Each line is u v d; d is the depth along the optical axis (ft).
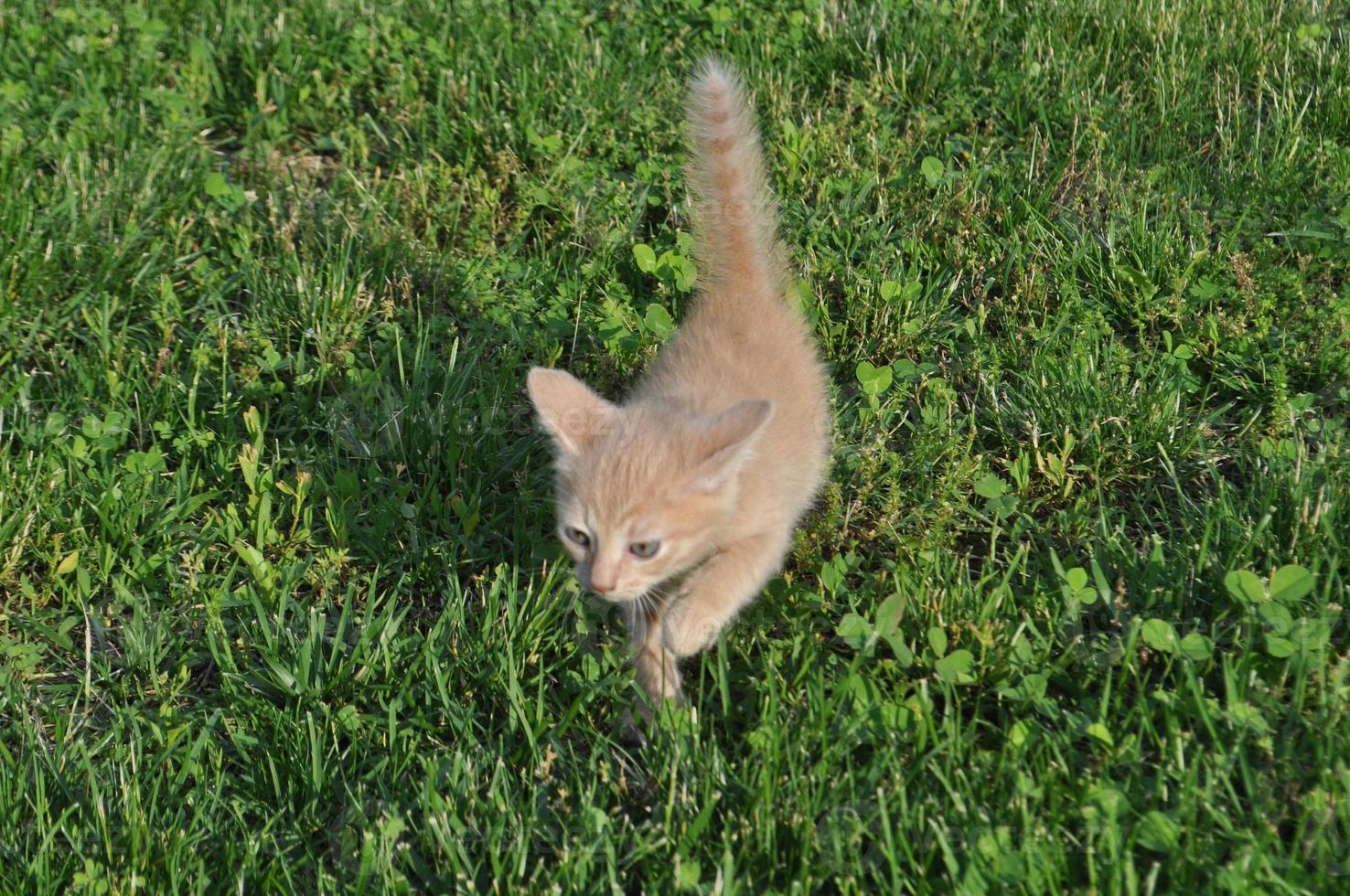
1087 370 4.23
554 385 3.81
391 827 3.60
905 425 4.28
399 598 4.05
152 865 3.61
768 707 3.69
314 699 3.83
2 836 3.66
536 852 3.62
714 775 3.64
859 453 4.14
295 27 5.27
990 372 4.29
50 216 4.61
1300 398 4.17
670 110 4.99
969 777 3.60
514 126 4.96
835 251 4.60
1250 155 4.71
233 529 4.08
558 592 3.92
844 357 4.40
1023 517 4.04
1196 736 3.63
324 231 4.67
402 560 4.08
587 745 3.80
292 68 5.16
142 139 4.88
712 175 4.14
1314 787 3.55
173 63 5.21
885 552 4.04
